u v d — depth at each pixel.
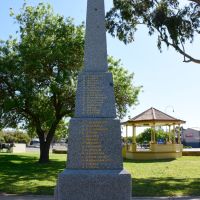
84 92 9.48
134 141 33.38
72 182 8.74
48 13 27.95
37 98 26.45
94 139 9.12
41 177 17.66
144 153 32.62
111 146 9.09
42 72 26.78
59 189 8.75
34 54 25.80
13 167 22.94
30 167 23.03
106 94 9.47
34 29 27.47
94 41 9.80
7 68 25.69
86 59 9.74
